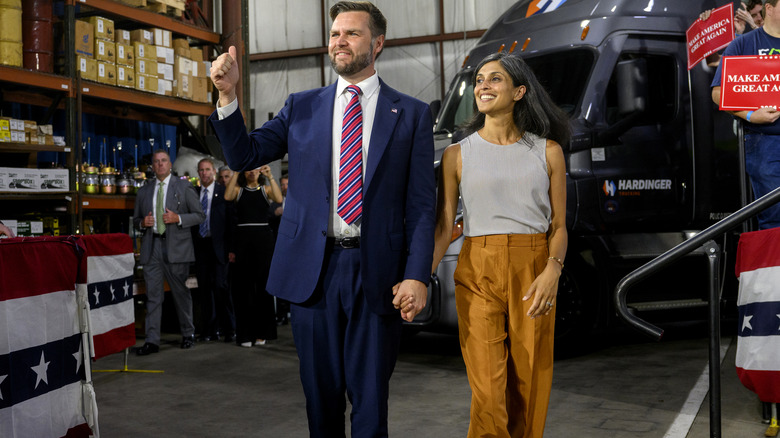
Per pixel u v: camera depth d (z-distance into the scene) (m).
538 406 2.68
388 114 2.44
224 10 8.45
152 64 7.37
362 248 2.37
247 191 6.47
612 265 5.41
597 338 6.27
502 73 2.66
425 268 2.39
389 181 2.42
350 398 2.47
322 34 18.02
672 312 5.69
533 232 2.66
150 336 6.26
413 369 5.23
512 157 2.66
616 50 5.53
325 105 2.47
